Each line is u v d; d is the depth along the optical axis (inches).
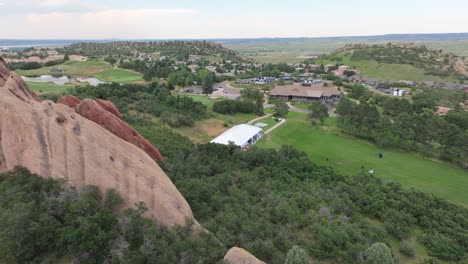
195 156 2273.6
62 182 1120.8
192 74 7741.1
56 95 3713.1
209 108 4845.0
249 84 7623.0
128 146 1311.5
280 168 2422.5
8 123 1181.7
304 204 1820.9
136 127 2947.8
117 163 1221.1
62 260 961.5
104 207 1115.9
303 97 6087.6
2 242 920.3
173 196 1262.3
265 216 1557.6
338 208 1876.2
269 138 3688.5
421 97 6136.8
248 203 1668.3
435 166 3134.8
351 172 2878.9
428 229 1897.1
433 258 1609.3
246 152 2610.7
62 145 1173.7
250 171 2351.1
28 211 973.2
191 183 1595.7
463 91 6953.7
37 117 1197.1
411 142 3528.5
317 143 3599.9
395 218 1877.5
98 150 1210.0
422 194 2246.6
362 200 2041.1
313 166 2571.4
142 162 1284.4
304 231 1595.7
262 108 4943.4
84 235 951.6
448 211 2095.2
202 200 1541.6
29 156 1155.3
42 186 1094.4
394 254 1636.3
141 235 1059.9
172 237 1113.4
